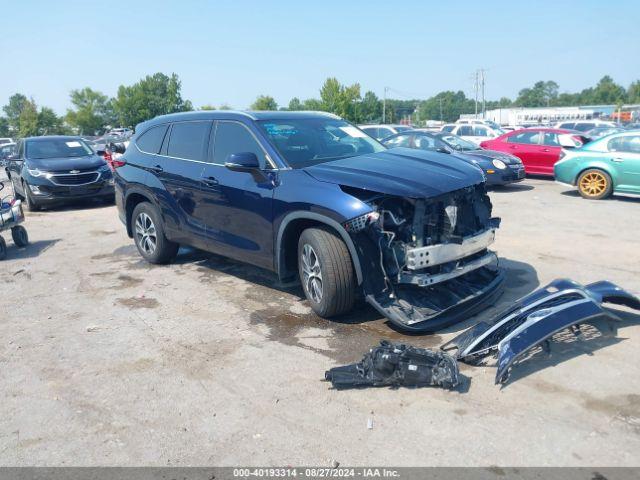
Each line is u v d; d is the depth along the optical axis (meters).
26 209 12.76
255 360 4.25
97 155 13.38
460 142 14.19
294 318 5.05
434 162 4.97
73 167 12.20
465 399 3.56
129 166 7.06
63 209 12.59
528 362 4.00
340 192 4.50
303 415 3.47
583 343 4.25
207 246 6.04
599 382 3.69
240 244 5.52
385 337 4.56
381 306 4.38
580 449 3.02
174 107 73.25
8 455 3.22
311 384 3.86
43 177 11.92
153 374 4.11
